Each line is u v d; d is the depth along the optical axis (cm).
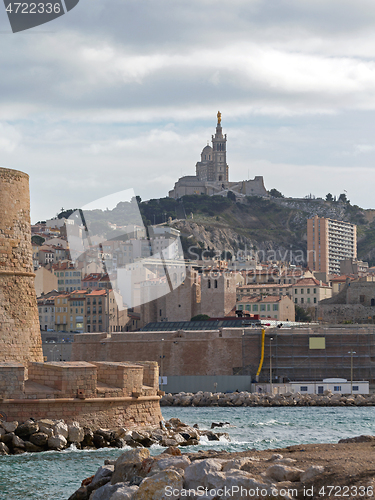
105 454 5775
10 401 5919
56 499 4322
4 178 6706
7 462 5416
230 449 6588
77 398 6162
